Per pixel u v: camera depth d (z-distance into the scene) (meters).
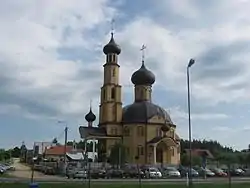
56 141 116.81
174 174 79.62
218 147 160.75
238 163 102.81
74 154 121.62
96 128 108.00
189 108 36.22
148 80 110.94
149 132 104.50
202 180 64.12
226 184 51.38
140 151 103.56
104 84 110.06
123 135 106.81
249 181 60.28
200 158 104.50
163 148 103.38
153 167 88.12
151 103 109.94
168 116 109.75
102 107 109.62
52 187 43.38
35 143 120.69
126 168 84.75
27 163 133.25
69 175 69.38
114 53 110.62
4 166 95.31
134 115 106.19
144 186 47.56
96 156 106.19
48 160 122.00
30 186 32.91
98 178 69.56
